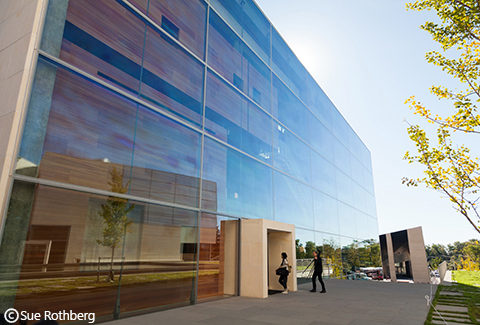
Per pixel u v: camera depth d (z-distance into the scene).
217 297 9.96
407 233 19.97
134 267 7.29
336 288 13.98
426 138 8.00
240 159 12.47
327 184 21.98
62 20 6.68
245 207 12.24
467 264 49.09
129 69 8.18
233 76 13.12
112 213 7.00
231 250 10.95
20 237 5.25
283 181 15.87
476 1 7.02
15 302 5.04
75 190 6.32
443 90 8.11
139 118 8.17
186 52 10.50
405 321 6.78
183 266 8.76
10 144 5.32
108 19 7.84
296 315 7.35
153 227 8.00
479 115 7.28
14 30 6.42
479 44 8.01
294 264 13.06
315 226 18.89
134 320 6.54
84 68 6.99
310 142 20.28
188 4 11.05
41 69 6.07
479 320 6.82
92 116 6.95
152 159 8.34
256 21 16.02
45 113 6.00
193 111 10.29
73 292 5.93
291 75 19.14
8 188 5.18
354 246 25.25
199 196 9.82
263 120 14.93
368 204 31.92
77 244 6.16
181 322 6.40
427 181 7.91
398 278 22.34
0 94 6.00
